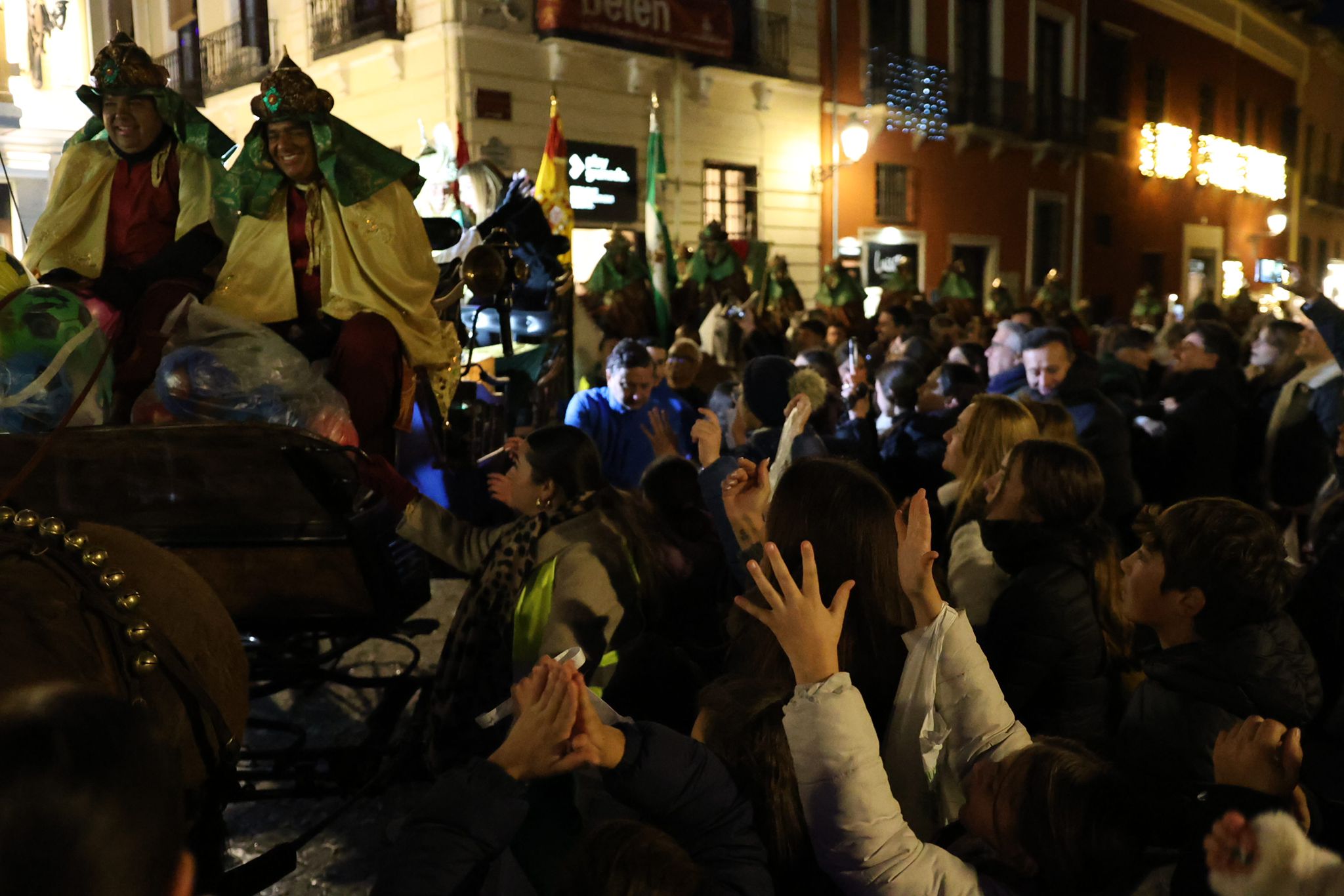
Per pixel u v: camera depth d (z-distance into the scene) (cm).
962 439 359
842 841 173
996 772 173
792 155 1862
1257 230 3281
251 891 228
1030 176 2380
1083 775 162
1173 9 2725
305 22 1480
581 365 768
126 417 332
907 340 665
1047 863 160
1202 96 2914
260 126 360
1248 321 1762
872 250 2038
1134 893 157
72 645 182
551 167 873
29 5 483
